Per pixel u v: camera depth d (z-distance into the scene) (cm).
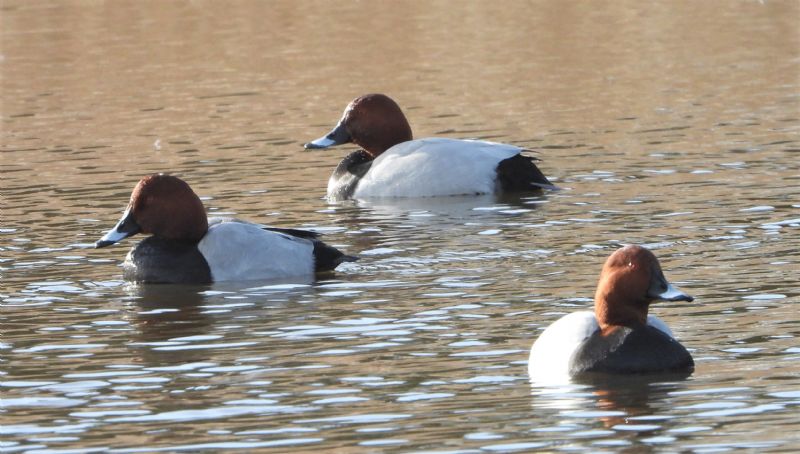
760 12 3397
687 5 3559
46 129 2348
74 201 1784
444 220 1645
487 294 1287
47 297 1342
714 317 1177
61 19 3516
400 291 1317
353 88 2631
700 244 1442
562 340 1047
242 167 1997
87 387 1051
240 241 1414
